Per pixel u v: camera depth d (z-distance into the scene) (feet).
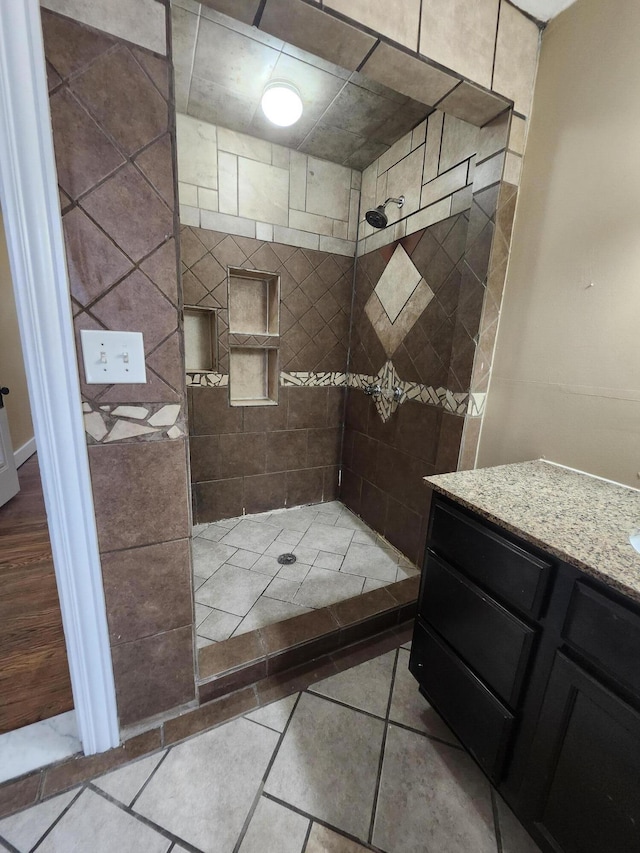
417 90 3.63
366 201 6.96
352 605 4.85
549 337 3.90
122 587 3.01
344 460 8.27
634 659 1.88
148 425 2.80
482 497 2.97
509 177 4.05
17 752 3.19
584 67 3.41
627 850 1.94
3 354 9.74
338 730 3.50
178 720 3.52
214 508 7.29
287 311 7.02
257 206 6.31
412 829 2.78
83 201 2.29
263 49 4.22
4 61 1.94
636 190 3.09
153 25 2.27
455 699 3.10
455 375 4.80
